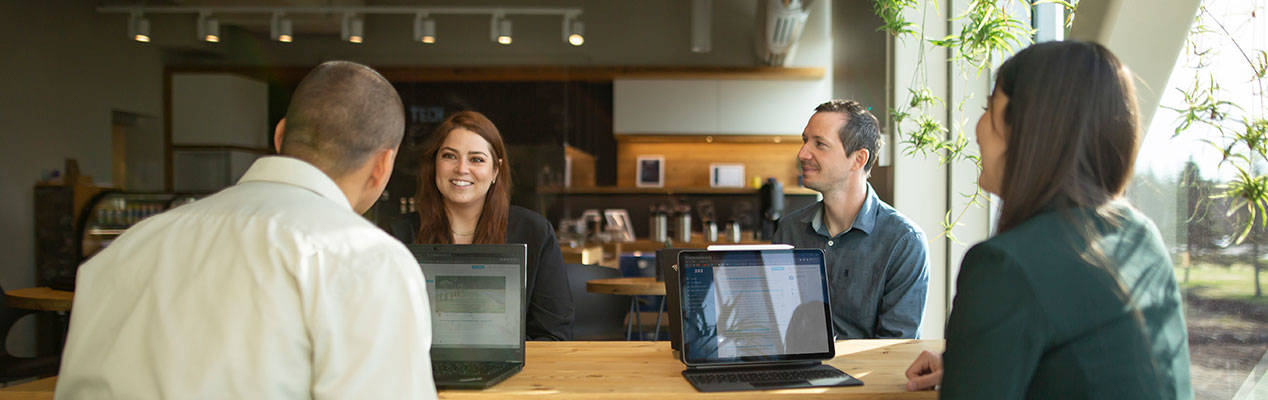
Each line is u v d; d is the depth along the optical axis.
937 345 1.87
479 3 7.66
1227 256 1.64
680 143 8.16
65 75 6.33
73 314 1.02
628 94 7.69
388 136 1.13
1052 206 1.07
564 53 7.69
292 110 1.09
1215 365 1.71
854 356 1.74
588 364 1.66
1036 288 1.00
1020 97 1.12
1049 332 1.00
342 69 1.11
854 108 2.18
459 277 1.70
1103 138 1.08
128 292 1.00
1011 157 1.12
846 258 2.20
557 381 1.49
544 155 7.48
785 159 8.10
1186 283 1.83
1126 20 1.84
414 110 7.62
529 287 2.29
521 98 7.62
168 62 7.39
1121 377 1.01
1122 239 1.06
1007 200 1.11
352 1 7.14
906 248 2.12
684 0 7.72
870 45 3.82
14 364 3.31
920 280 2.12
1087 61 1.09
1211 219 1.70
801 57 7.75
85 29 6.52
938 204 2.98
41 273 5.90
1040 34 2.58
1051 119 1.08
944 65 2.91
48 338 5.31
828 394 1.38
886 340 1.94
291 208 1.01
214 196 1.07
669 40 7.73
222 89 7.23
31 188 5.98
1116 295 1.01
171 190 7.14
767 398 1.38
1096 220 1.06
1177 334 1.07
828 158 2.14
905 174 2.98
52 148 6.20
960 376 1.03
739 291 1.67
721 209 7.95
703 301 1.64
